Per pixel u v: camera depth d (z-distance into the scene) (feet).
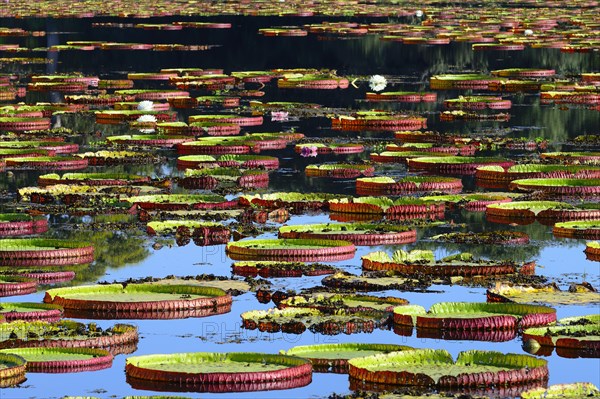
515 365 126.82
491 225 210.59
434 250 189.47
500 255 185.88
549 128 331.16
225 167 266.57
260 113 355.97
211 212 218.38
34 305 152.35
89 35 606.14
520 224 211.41
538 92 414.62
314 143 302.04
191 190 243.81
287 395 121.29
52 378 127.13
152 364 127.85
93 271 177.17
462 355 128.36
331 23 648.79
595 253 186.39
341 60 510.58
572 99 387.34
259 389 123.44
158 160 279.49
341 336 142.92
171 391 123.24
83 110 370.94
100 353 133.49
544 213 215.10
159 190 240.94
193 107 378.32
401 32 602.03
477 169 257.55
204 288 160.56
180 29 629.51
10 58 514.68
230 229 204.44
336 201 222.28
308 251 183.42
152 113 349.41
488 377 122.31
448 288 164.35
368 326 145.38
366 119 333.01
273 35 597.11
